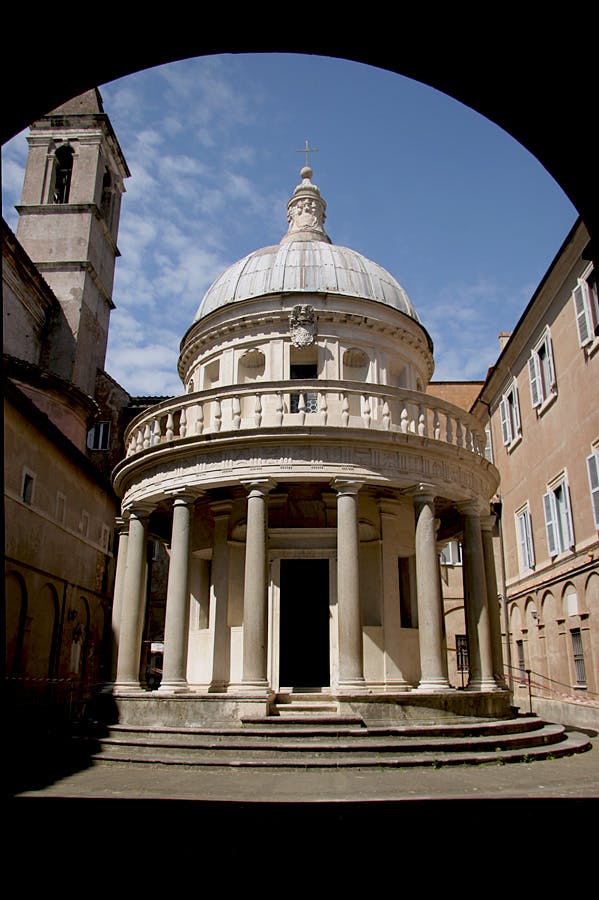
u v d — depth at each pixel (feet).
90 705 72.23
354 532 61.31
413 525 74.74
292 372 81.35
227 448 64.34
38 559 93.30
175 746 52.06
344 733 52.90
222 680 68.59
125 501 74.02
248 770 47.32
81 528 111.14
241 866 24.73
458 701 60.49
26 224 152.56
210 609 71.41
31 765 50.67
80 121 162.09
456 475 68.54
